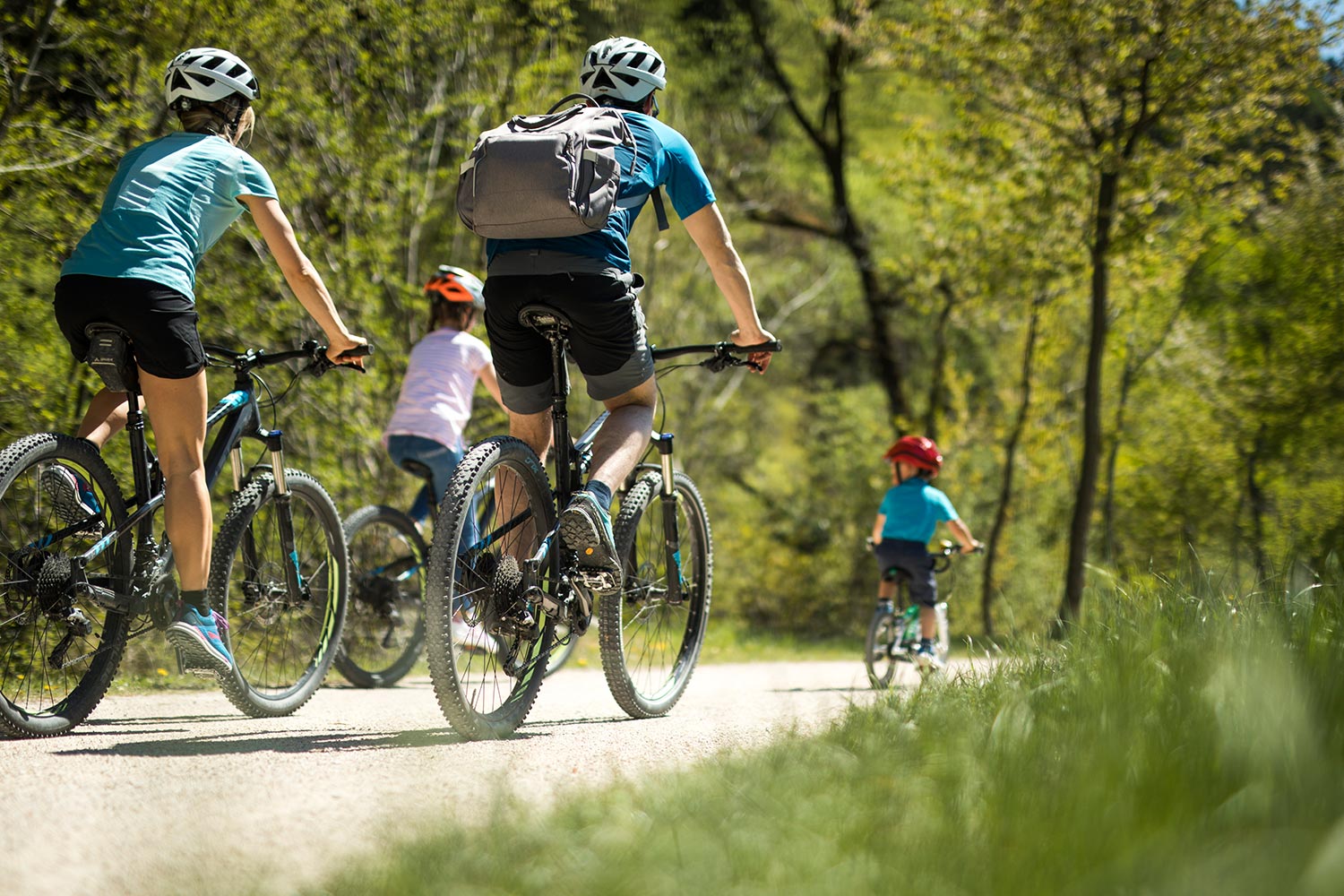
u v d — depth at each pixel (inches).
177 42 726.5
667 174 328.8
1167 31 1256.2
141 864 185.0
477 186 297.1
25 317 629.3
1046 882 153.4
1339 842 140.5
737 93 1918.1
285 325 816.3
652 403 340.5
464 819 195.9
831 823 182.2
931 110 1967.3
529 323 313.9
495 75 1036.5
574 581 324.2
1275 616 287.1
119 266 316.8
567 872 164.6
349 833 199.5
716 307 1716.3
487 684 316.8
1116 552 1904.5
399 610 545.3
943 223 1676.9
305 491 404.8
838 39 1909.4
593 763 259.8
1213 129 1343.5
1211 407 1913.1
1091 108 1348.4
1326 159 1697.8
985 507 1929.1
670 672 398.0
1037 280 1603.1
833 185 2022.6
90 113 705.6
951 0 1374.3
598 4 1323.8
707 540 414.0
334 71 893.8
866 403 2049.7
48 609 330.0
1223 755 190.2
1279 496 1830.7
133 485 353.7
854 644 1627.7
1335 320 1806.1
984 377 2078.0
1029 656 325.7
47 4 658.2
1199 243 1576.0
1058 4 1277.1
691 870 163.0
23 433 621.9
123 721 374.6
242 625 392.2
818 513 1995.6
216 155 337.4
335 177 872.3
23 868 181.0
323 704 446.6
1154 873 149.5
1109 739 207.2
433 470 552.1
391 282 864.9
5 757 272.8
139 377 330.3
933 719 248.2
